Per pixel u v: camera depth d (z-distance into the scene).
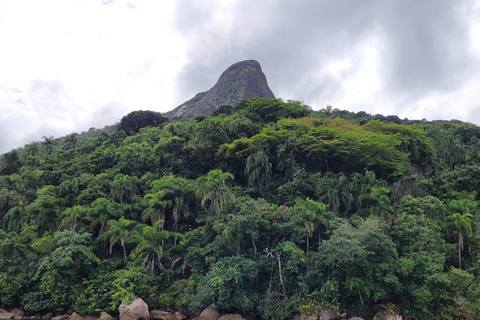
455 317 32.62
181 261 42.53
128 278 37.72
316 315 33.47
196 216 48.59
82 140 84.88
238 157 54.53
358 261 33.47
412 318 33.19
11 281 39.16
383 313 33.25
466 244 37.47
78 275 39.91
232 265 36.06
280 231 38.88
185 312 37.38
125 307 35.19
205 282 35.97
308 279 35.94
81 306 37.50
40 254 41.06
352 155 51.56
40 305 37.81
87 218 44.94
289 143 51.22
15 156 66.06
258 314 36.09
